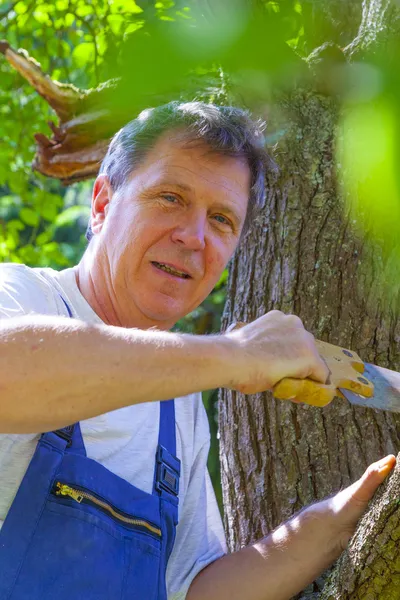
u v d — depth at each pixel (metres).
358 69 0.39
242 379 0.91
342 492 1.38
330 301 1.56
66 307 1.33
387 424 1.53
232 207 1.39
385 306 1.54
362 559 1.13
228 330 1.08
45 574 1.13
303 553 1.38
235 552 1.46
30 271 1.31
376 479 1.32
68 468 1.18
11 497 1.16
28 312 1.20
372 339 1.54
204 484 1.54
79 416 0.84
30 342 0.83
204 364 0.88
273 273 1.63
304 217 1.60
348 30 1.52
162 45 0.32
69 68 2.72
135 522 1.26
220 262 1.41
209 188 1.35
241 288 1.70
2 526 1.14
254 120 1.46
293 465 1.55
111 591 1.19
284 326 0.98
